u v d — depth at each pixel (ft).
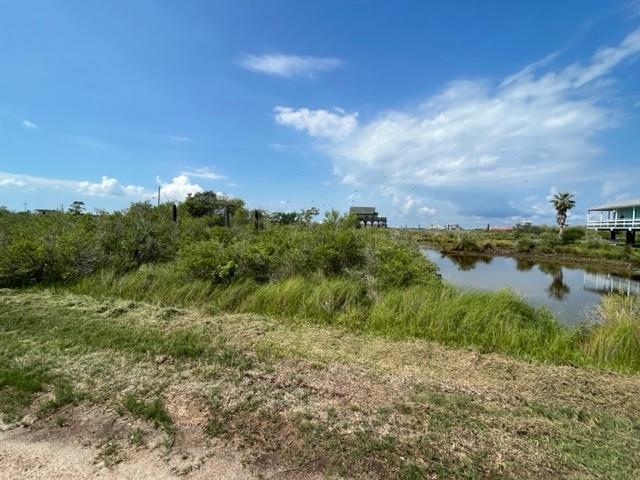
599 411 10.27
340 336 17.07
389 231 39.75
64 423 9.03
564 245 114.62
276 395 10.50
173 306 22.06
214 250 27.25
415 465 7.68
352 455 7.97
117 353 13.39
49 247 26.68
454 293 22.52
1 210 46.70
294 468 7.59
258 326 17.89
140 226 33.68
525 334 17.47
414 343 16.25
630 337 16.22
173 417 9.33
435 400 10.52
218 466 7.61
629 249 96.63
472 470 7.57
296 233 31.40
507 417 9.72
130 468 7.51
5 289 24.30
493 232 193.77
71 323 16.90
